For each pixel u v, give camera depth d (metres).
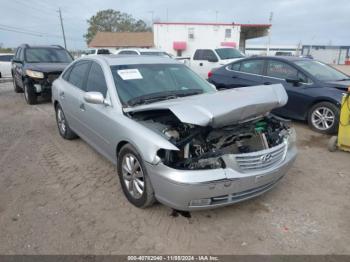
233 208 3.43
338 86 6.06
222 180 2.80
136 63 4.30
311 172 4.41
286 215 3.31
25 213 3.32
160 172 2.88
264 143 3.32
